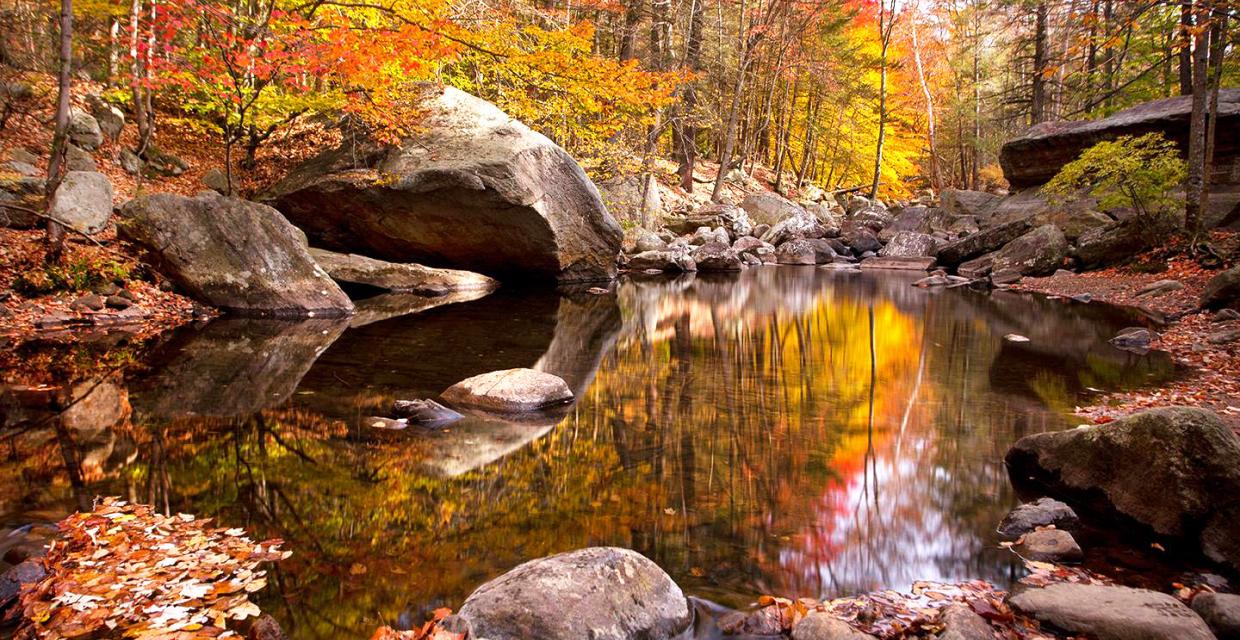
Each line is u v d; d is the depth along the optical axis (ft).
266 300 34.86
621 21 75.25
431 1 39.34
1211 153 45.37
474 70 60.23
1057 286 50.70
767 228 84.79
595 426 18.44
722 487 14.29
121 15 41.19
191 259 34.35
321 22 35.86
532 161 46.52
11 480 13.44
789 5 84.53
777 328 36.01
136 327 30.22
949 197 85.46
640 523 12.50
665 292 50.88
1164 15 50.57
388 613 9.39
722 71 96.07
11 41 57.06
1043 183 70.90
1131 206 55.72
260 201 47.85
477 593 9.25
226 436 16.58
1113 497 13.30
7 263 30.96
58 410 18.29
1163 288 41.83
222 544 11.09
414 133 47.21
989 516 13.24
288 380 22.21
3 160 37.68
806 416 19.77
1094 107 73.36
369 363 25.00
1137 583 10.95
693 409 20.39
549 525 12.30
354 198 45.73
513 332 32.73
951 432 18.38
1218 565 11.49
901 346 31.04
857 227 87.76
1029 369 26.25
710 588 10.43
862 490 14.30
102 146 45.42
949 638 8.61
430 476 14.43
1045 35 73.77
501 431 17.75
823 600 10.17
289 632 8.84
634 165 69.92
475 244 48.78
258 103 42.70
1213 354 27.22
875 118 120.88
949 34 117.39
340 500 13.07
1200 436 12.45
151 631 8.52
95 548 10.66
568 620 8.75
